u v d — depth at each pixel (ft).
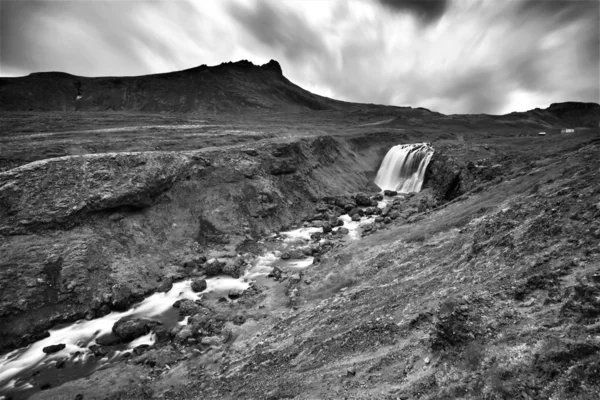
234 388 44.37
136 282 82.84
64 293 74.28
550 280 36.09
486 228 59.00
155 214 103.65
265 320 63.57
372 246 82.23
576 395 23.07
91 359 61.11
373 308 53.47
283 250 106.73
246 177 129.39
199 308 74.74
